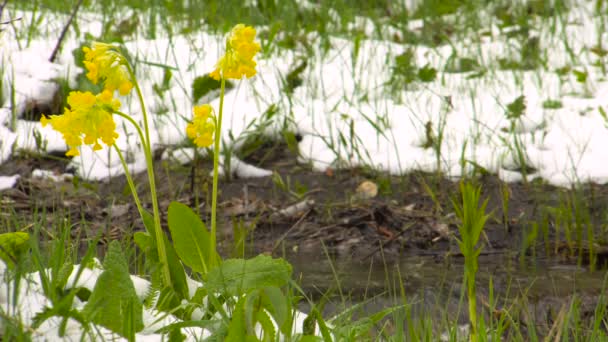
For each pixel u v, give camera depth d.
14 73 11.41
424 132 10.82
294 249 7.93
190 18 14.36
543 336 5.55
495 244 8.07
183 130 10.67
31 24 12.67
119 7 15.19
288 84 11.38
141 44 13.13
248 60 4.73
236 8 15.29
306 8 15.62
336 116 11.25
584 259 7.62
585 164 10.01
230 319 4.03
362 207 8.89
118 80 4.48
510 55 13.38
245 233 7.20
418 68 13.12
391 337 4.84
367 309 6.02
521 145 10.13
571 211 8.52
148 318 4.18
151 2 15.02
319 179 9.83
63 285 4.16
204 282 4.56
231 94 11.72
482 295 6.40
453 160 10.13
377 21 15.17
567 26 15.08
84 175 9.75
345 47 13.73
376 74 12.74
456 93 12.13
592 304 6.18
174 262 4.68
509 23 14.12
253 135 10.47
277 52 13.23
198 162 9.48
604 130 10.84
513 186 9.49
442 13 14.99
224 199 9.25
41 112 10.98
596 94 12.11
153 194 4.70
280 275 4.41
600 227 8.42
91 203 8.93
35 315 3.66
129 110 11.30
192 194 9.25
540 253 7.82
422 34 14.84
